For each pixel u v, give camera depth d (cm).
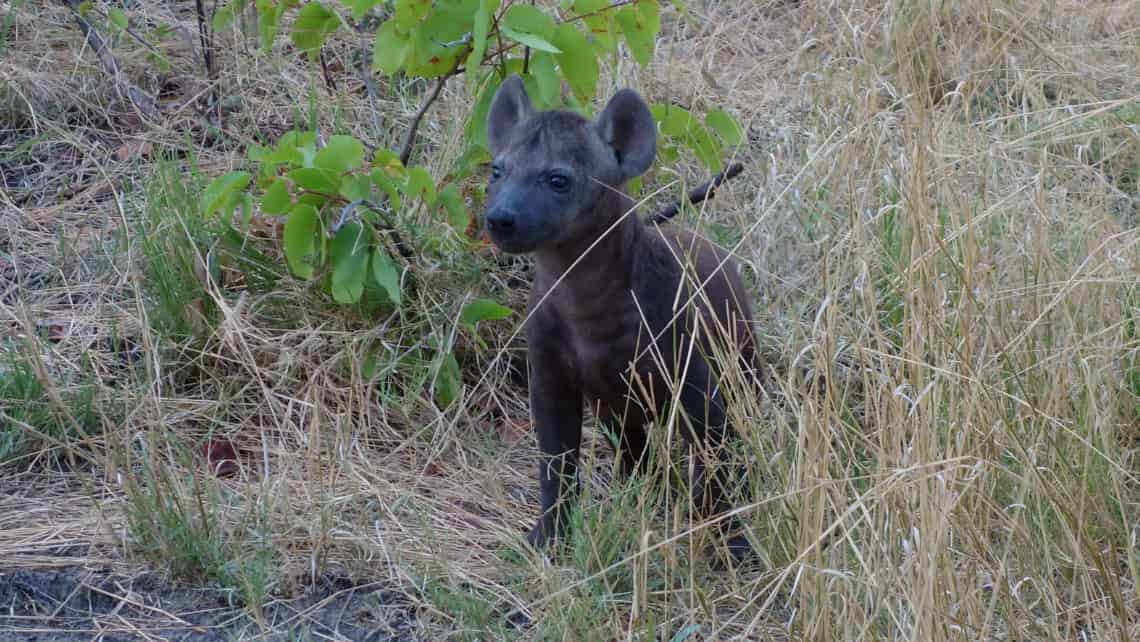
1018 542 460
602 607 465
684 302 511
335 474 543
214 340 610
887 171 598
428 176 579
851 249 562
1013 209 585
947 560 419
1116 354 536
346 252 589
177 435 564
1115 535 481
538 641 448
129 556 491
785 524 481
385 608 473
